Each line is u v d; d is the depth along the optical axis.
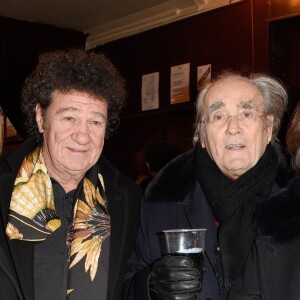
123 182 2.14
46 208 1.90
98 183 2.08
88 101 1.86
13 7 5.09
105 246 1.98
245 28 4.22
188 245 1.78
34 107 1.94
